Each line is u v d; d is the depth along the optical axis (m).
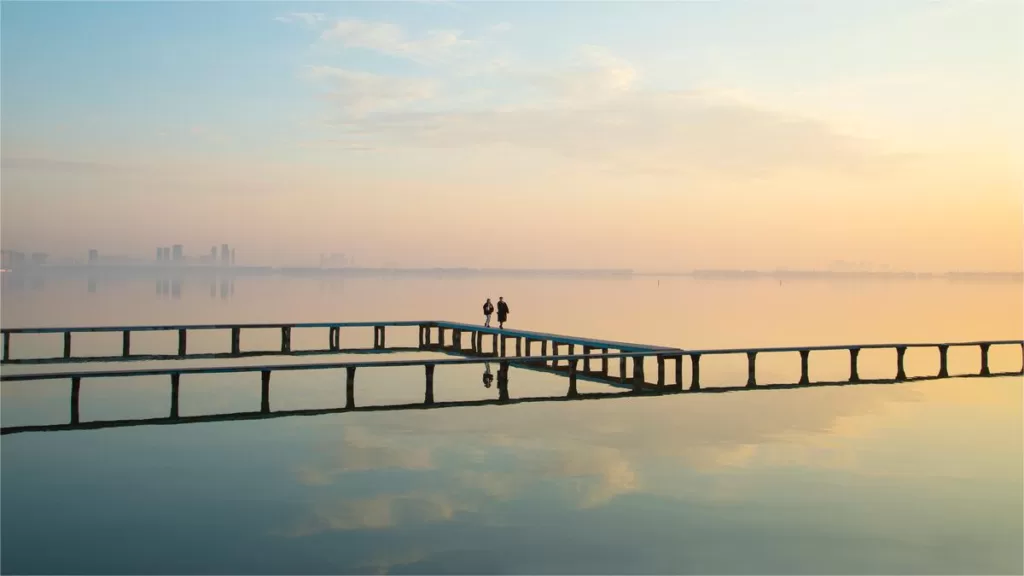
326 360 31.91
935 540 11.38
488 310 34.53
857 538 11.41
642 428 18.48
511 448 16.36
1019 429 18.50
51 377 18.44
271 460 15.31
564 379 27.45
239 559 10.49
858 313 68.94
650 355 23.95
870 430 18.33
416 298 94.69
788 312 70.25
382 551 10.80
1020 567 10.45
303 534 11.38
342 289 130.88
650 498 13.07
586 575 10.12
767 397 23.23
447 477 14.20
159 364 30.03
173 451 15.98
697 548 11.02
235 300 84.38
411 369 30.31
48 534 11.30
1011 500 13.07
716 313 68.06
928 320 59.22
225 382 26.19
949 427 18.72
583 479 14.10
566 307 77.38
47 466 14.78
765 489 13.59
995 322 56.72
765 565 10.49
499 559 10.59
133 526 11.66
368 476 14.22
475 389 24.94
